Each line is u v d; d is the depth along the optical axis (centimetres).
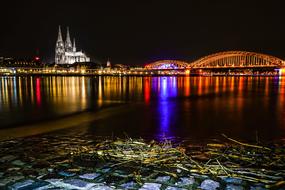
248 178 474
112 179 467
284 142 895
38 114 2058
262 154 655
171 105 2505
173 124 1348
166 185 441
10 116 1956
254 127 1249
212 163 579
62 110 2303
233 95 3981
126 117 1648
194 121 1448
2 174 498
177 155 620
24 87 6806
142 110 2081
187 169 517
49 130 1181
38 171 513
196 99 3256
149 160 573
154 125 1312
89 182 455
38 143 816
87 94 4431
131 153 636
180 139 973
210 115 1720
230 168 532
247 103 2666
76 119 1603
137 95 4119
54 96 4062
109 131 1141
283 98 3344
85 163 560
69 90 5606
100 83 9306
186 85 7675
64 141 859
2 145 778
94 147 723
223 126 1285
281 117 1617
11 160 595
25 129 1252
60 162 571
